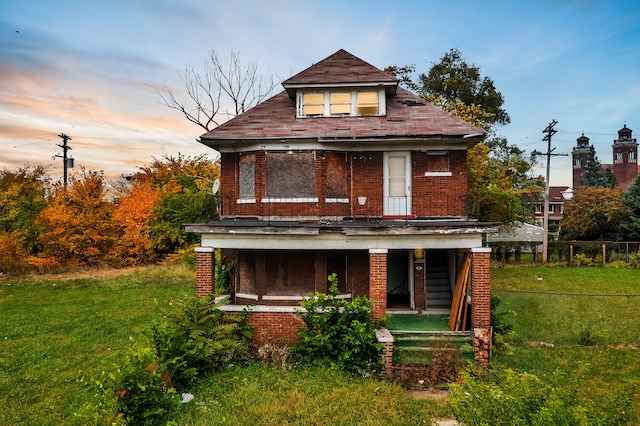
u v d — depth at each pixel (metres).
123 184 44.41
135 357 8.84
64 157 42.06
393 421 8.77
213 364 11.33
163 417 8.73
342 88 15.79
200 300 12.05
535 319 16.78
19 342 14.34
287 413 8.99
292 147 14.91
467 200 14.89
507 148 41.38
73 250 29.12
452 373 11.20
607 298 20.11
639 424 7.99
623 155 101.88
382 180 15.15
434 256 17.44
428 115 15.66
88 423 7.38
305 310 12.84
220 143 15.23
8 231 31.72
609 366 12.23
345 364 11.40
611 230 39.94
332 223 13.71
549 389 5.92
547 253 32.12
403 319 14.60
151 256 31.16
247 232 12.95
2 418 9.15
